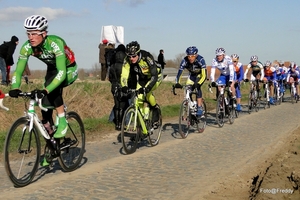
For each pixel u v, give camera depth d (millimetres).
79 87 11742
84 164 5590
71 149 5207
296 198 3793
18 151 4371
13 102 9641
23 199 4059
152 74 6164
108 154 6262
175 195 4246
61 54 4523
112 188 4473
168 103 14273
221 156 6152
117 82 7887
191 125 8055
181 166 5508
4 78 11125
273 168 4797
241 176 4977
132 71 6492
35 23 4328
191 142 7352
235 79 10211
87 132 8031
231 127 9328
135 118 6301
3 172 5152
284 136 7859
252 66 12648
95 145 6992
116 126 8125
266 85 13938
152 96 6578
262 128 9102
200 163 5688
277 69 15852
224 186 4559
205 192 4336
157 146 6945
